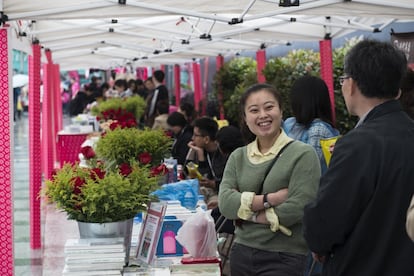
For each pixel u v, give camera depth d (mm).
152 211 3098
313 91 3875
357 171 2100
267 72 8570
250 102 2980
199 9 4648
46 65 8969
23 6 4059
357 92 2244
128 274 2832
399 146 2113
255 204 2869
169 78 22172
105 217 2879
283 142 2969
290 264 2865
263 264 2914
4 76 4102
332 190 2109
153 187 3076
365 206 2111
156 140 4789
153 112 11148
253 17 4625
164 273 2818
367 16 4773
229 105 10898
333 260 2197
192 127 7137
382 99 2213
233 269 3029
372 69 2180
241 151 3088
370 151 2107
